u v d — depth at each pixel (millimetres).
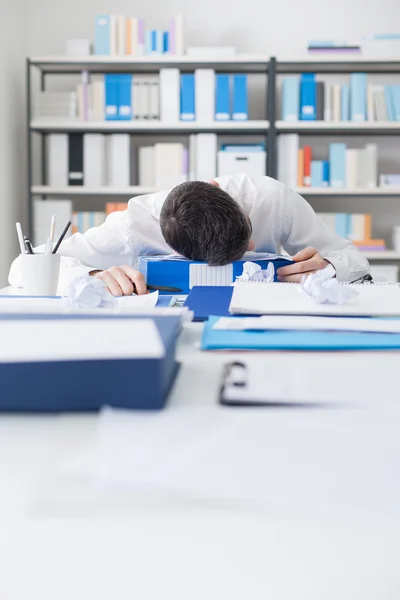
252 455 334
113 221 1712
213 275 1337
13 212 4012
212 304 946
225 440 357
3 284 3844
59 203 3766
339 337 691
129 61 3719
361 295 957
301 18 4098
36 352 426
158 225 1701
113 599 226
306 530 264
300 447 347
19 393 423
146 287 1278
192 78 3680
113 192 3752
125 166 3754
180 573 238
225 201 1349
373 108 3730
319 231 1840
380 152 4129
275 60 3713
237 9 4102
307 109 3711
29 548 254
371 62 3729
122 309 707
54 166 3771
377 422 393
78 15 4105
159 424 386
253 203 1763
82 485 302
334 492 293
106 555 250
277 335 701
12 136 3982
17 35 4016
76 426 394
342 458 332
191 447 345
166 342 472
